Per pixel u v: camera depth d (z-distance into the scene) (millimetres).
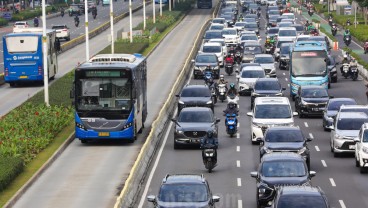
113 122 110938
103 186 88875
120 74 111062
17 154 101500
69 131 120438
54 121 120000
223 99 153500
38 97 145000
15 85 171000
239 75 164250
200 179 72188
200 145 106500
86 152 108000
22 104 137500
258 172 80688
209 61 183375
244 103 152000
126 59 116625
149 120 131250
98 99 111125
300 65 155000
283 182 77875
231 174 95188
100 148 110500
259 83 145875
